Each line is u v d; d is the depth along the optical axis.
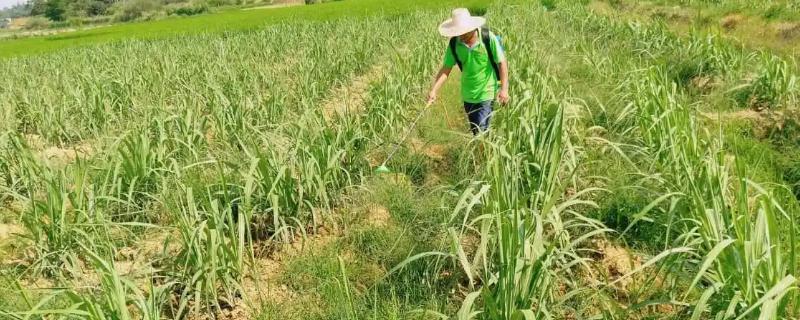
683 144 4.44
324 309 3.76
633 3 20.02
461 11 5.67
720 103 7.59
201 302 3.93
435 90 6.04
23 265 4.56
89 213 4.55
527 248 2.82
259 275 4.32
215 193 4.65
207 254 3.76
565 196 4.88
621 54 10.28
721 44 9.02
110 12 115.38
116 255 4.45
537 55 9.41
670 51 10.38
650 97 5.91
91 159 5.64
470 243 4.31
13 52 29.44
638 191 4.54
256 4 92.62
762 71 7.72
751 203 4.23
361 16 25.00
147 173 5.22
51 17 122.81
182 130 6.42
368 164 5.82
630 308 2.89
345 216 4.93
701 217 3.24
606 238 4.32
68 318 3.21
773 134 6.53
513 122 5.05
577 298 3.55
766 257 2.73
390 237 4.48
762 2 15.27
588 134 6.32
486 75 5.90
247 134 6.29
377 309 3.64
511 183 3.50
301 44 15.03
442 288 3.83
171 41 20.39
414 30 15.95
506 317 2.78
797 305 2.88
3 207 5.59
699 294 3.45
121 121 8.20
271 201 4.55
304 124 5.40
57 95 10.04
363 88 10.15
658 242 4.17
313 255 4.34
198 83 9.98
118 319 2.98
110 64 14.34
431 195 5.17
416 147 6.64
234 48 14.95
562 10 18.53
